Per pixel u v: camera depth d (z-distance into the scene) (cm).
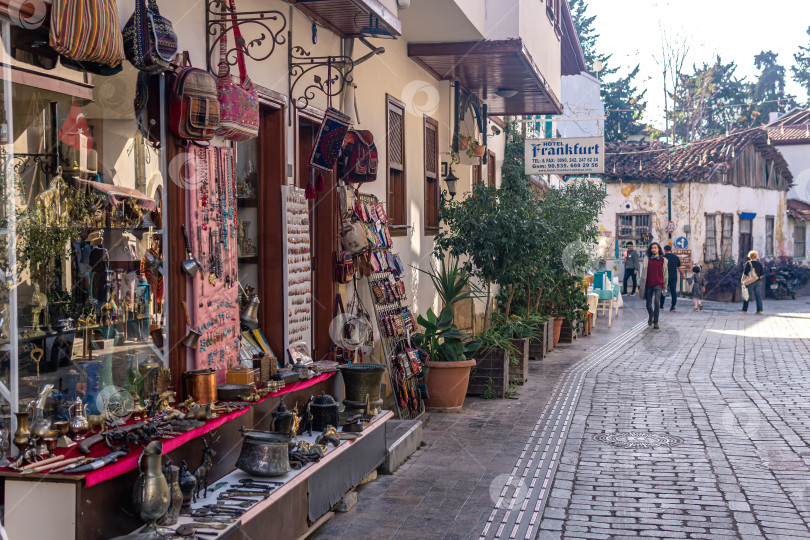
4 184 391
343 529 565
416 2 903
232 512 432
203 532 400
